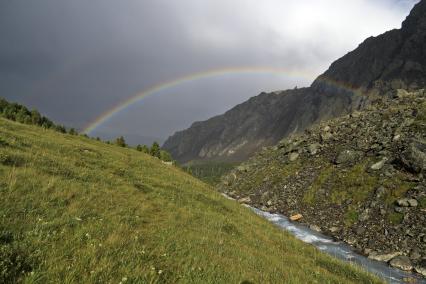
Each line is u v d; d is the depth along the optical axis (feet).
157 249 34.35
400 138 206.08
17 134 93.04
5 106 248.32
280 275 43.80
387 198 156.76
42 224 30.71
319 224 168.14
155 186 89.04
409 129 211.20
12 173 43.96
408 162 167.63
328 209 180.24
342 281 57.21
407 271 104.83
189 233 48.62
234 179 360.89
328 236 150.10
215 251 43.29
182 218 59.00
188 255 35.86
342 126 296.92
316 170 238.48
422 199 141.49
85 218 37.65
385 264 111.55
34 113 258.78
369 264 110.83
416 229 126.62
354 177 194.39
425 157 161.38
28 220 31.50
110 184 65.51
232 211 98.78
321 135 293.43
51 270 22.95
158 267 29.09
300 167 262.88
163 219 53.06
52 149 87.61
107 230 35.17
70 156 85.71
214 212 82.58
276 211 212.64
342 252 124.98
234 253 46.93
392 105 293.64
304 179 235.61
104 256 27.68
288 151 316.60
